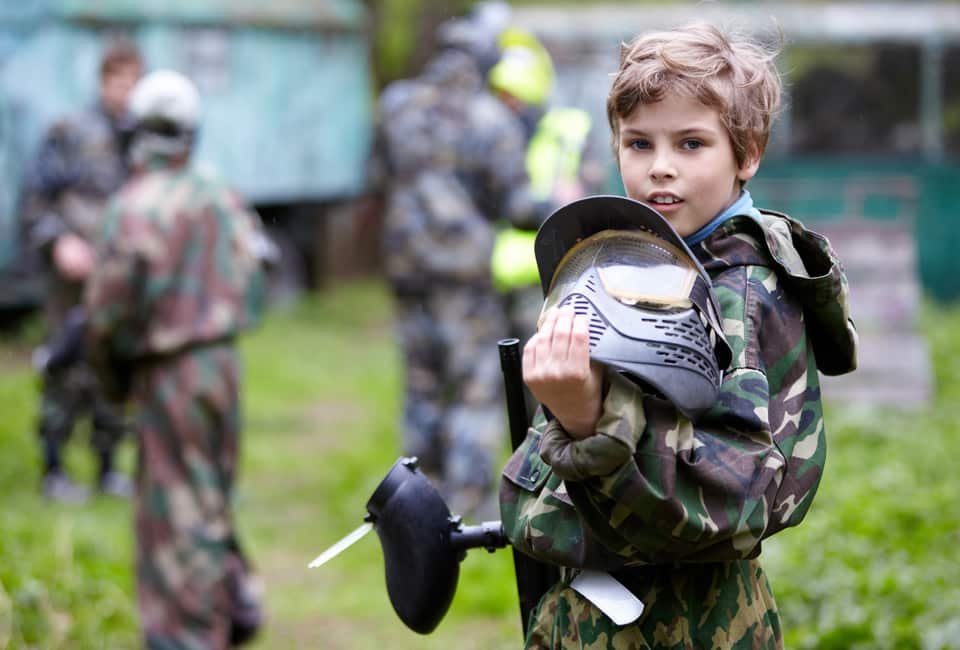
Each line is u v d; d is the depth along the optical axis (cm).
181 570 643
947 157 2100
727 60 294
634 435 264
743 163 299
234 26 1969
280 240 2255
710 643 304
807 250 305
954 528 789
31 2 1712
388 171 980
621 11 2111
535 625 325
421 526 338
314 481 1143
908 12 2103
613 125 307
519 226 944
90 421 1069
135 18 1816
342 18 2159
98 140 1053
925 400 1315
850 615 625
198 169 670
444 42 980
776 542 759
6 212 1694
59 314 1076
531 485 304
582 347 261
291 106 2080
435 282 958
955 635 590
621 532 271
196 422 648
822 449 295
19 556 763
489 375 959
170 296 647
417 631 347
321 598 834
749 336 285
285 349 1839
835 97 2103
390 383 1623
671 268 278
